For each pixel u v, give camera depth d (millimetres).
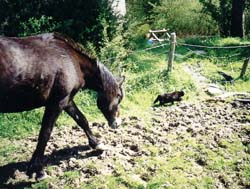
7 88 2836
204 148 3701
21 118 4387
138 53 6668
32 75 2902
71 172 3305
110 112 3592
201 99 5078
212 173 3350
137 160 3486
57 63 3041
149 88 5289
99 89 3520
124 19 6391
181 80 5598
